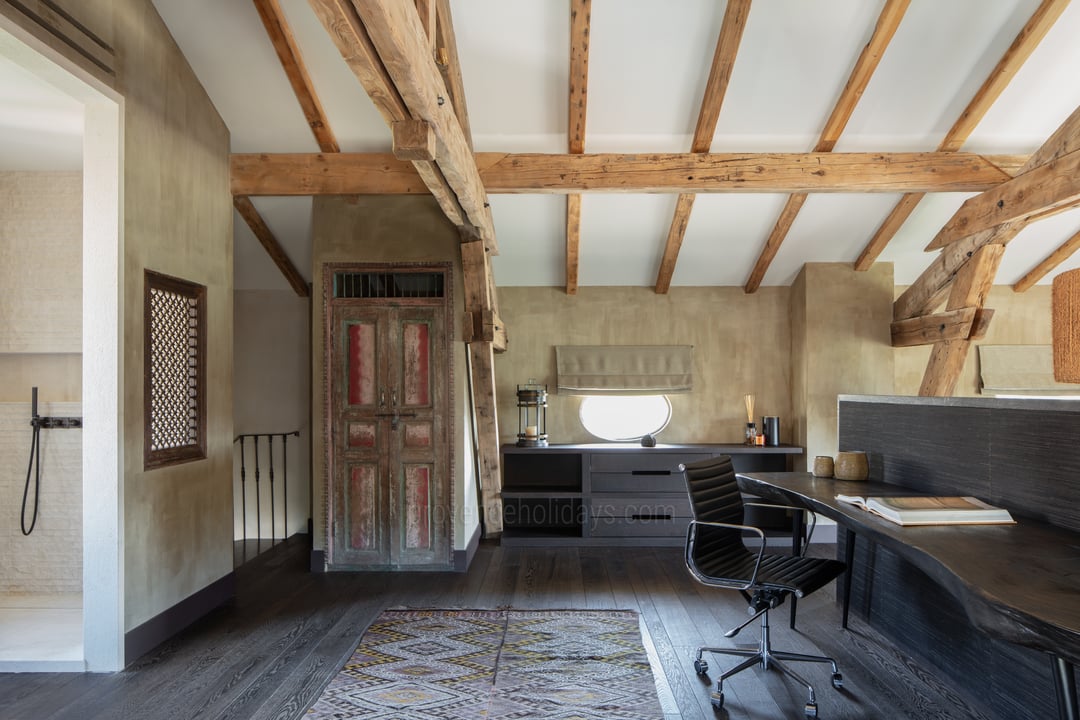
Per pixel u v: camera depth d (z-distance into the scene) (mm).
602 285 6801
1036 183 4477
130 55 3684
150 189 3834
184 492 4117
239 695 3166
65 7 3186
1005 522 2699
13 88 3574
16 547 4629
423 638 3887
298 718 2938
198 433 4352
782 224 5738
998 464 3000
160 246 3924
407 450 5336
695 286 6809
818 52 4477
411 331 5352
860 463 3992
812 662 3504
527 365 6836
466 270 5238
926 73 4605
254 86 4582
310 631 4016
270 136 4965
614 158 5004
